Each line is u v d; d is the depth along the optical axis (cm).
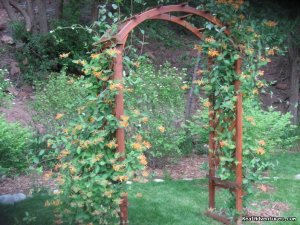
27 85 933
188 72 1067
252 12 479
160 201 498
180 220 434
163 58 1112
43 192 509
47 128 617
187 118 843
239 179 410
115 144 338
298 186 570
